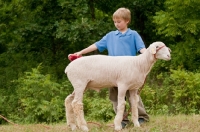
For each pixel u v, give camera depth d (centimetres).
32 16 1551
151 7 1520
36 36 1493
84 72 643
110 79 640
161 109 1159
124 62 637
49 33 1477
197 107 1166
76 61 652
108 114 1117
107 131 655
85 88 659
